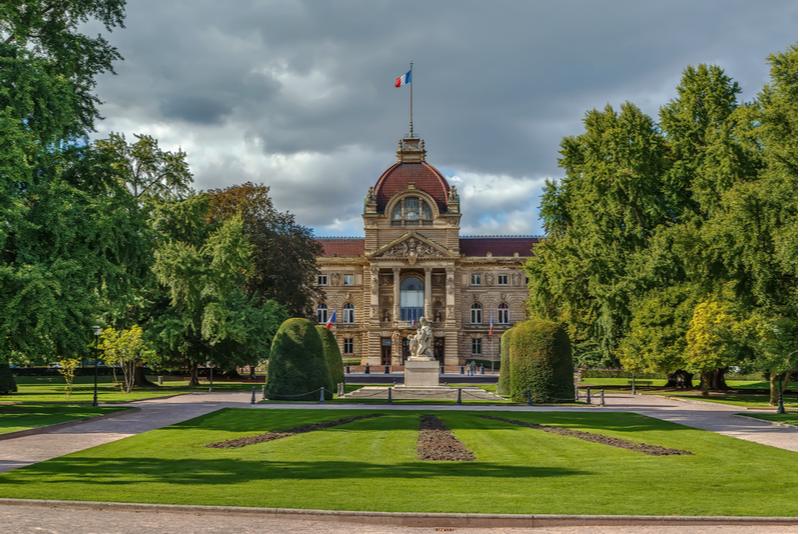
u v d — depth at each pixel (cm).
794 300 4262
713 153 5338
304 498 1627
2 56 3228
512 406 4278
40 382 7675
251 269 6912
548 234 7488
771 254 4209
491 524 1452
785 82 4644
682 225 5356
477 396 5141
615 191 6053
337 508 1530
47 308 3048
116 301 4044
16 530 1340
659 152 6069
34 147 3225
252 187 8756
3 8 3200
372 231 11619
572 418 3519
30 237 3344
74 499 1597
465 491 1725
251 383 7838
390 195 11850
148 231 4038
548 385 4456
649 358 5288
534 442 2644
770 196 4131
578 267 6094
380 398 4906
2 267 3014
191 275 6531
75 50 3881
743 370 4750
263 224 8231
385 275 11719
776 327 4097
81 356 3653
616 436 2844
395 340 11238
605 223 6128
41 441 2659
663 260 5456
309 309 9094
